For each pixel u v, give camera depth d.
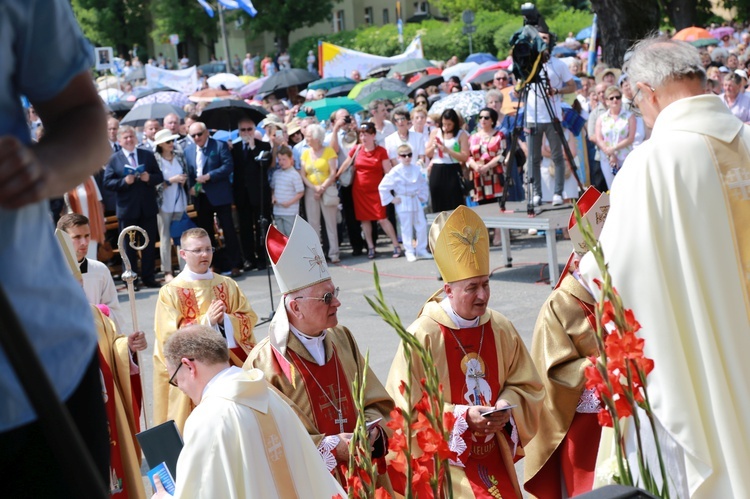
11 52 1.22
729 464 3.07
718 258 3.13
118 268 12.84
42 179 1.03
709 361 3.10
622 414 2.56
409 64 22.72
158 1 45.94
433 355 4.61
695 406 3.13
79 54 1.29
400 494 4.43
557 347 4.70
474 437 4.54
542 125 10.61
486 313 4.77
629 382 2.54
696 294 3.12
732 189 3.14
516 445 4.62
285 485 3.54
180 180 12.23
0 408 1.20
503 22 36.59
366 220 12.88
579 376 4.66
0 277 1.17
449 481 2.49
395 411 2.54
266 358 4.49
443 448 2.38
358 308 10.25
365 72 25.11
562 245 12.74
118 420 5.30
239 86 27.83
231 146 12.60
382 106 13.88
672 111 3.27
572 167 9.91
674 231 3.17
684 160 3.17
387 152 12.84
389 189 12.51
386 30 40.81
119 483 5.27
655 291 3.16
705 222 3.13
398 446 2.47
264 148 12.62
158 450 4.02
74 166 1.19
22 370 0.96
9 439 1.30
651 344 3.17
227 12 43.97
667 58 3.30
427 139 13.15
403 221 12.53
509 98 13.41
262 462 3.50
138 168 11.88
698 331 3.12
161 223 12.24
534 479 4.85
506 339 4.72
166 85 25.30
